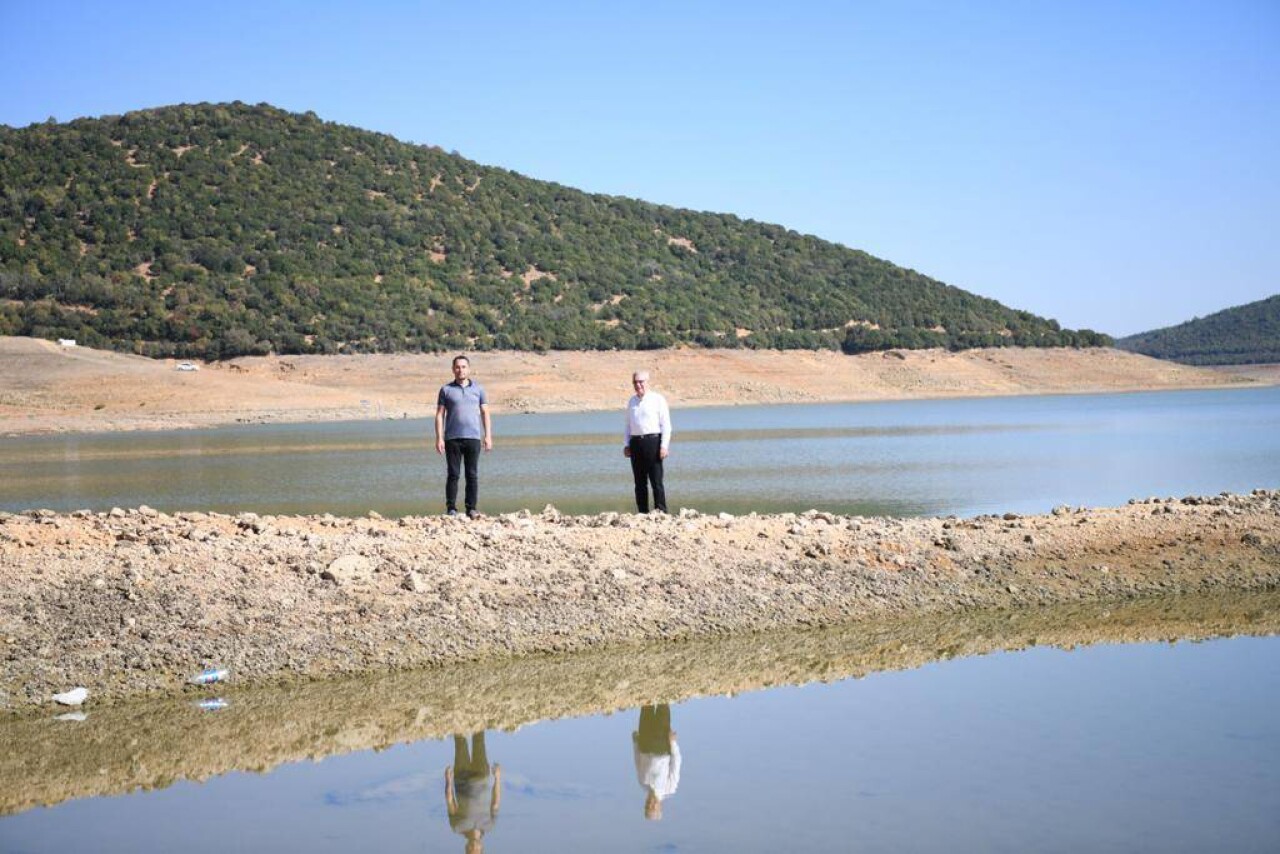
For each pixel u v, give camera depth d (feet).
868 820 25.94
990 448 159.33
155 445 205.87
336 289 469.16
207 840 25.63
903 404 407.23
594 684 38.04
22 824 26.73
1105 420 248.73
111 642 38.55
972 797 27.35
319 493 104.42
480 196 590.96
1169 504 64.13
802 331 549.13
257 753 31.76
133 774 30.19
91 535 47.55
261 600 41.98
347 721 34.45
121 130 553.64
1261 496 66.95
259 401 343.87
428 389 400.26
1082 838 24.85
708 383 457.68
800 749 31.12
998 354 563.07
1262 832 25.17
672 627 43.80
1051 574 51.93
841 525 57.16
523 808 27.30
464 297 496.23
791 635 44.21
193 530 48.93
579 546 49.80
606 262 569.23
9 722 34.14
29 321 416.46
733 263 624.18
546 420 314.35
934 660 40.70
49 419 299.38
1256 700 35.32
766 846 24.67
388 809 27.48
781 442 180.24
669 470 125.18
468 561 46.98
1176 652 41.68
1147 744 31.01
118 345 412.16
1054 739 31.58
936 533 56.03
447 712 35.29
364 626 41.24
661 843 24.89
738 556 50.60
